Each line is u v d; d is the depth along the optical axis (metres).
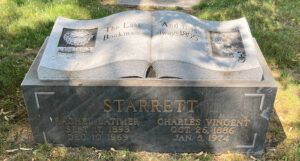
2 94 1.95
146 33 1.60
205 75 1.49
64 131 1.61
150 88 1.48
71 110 1.55
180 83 1.48
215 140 1.62
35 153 1.63
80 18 2.61
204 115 1.55
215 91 1.48
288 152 1.65
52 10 2.67
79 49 1.57
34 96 1.52
